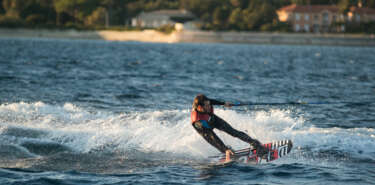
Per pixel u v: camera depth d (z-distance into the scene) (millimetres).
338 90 77688
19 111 45438
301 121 45938
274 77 101312
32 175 28922
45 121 42062
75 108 50000
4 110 45500
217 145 33656
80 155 34094
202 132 33750
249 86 81000
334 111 54062
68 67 114562
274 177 28719
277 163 31938
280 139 36844
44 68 107625
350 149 34344
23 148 35156
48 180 27844
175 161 32938
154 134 38281
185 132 38875
